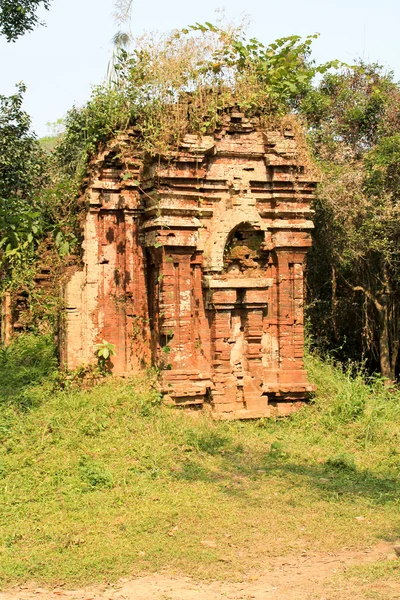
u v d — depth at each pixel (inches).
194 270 510.0
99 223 516.1
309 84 849.5
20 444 415.2
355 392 527.5
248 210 519.2
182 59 518.3
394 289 732.7
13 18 776.9
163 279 494.3
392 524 332.5
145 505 346.9
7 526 319.0
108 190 514.3
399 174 707.4
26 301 750.5
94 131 521.0
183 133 495.2
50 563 282.8
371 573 276.7
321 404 526.0
